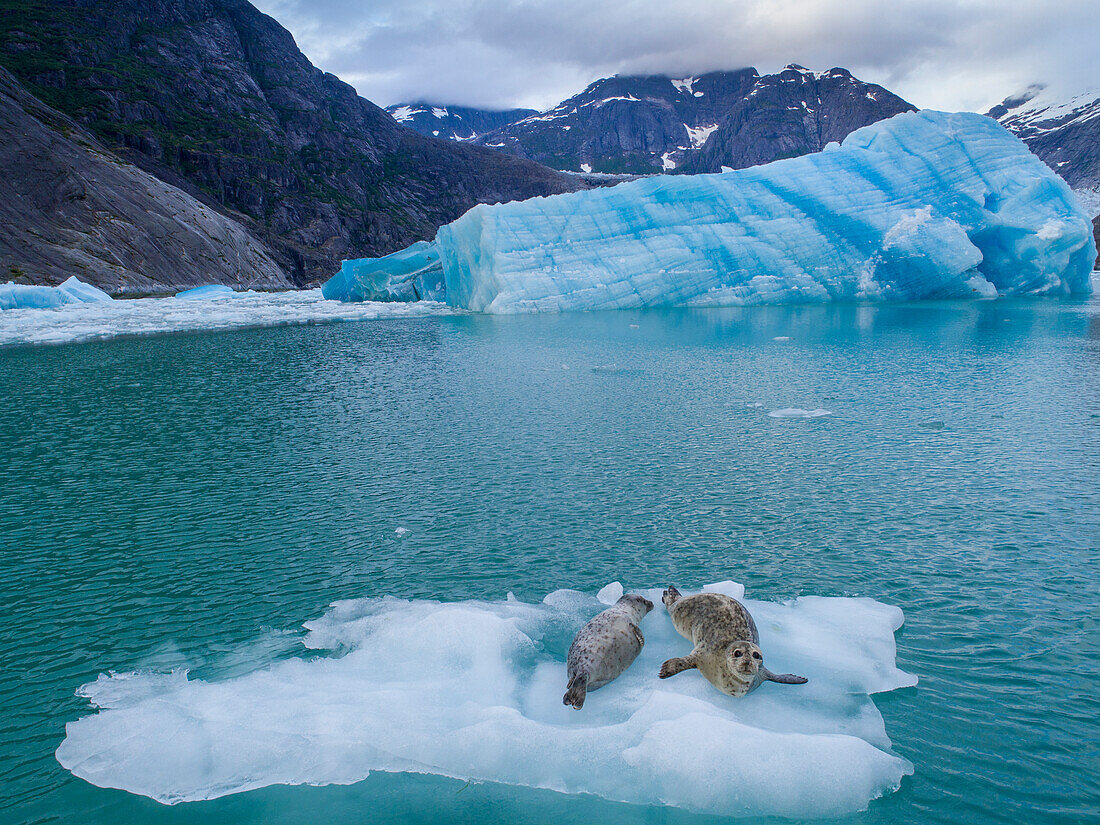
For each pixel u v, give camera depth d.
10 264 35.78
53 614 4.38
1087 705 3.26
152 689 3.51
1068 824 2.56
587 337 18.22
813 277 25.92
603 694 3.29
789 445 7.75
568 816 2.61
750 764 2.75
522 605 4.22
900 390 10.47
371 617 4.11
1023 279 26.30
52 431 9.03
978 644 3.79
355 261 36.94
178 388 12.05
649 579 4.67
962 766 2.88
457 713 3.15
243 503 6.28
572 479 6.77
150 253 44.88
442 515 5.91
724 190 27.80
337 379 12.70
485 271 27.89
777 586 4.53
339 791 2.76
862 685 3.35
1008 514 5.61
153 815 2.66
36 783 2.86
